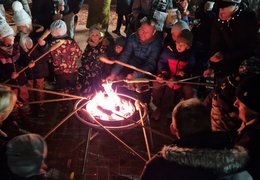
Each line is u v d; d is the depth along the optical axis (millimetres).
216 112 3779
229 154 1930
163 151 2086
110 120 3658
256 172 2254
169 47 4844
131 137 4883
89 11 8586
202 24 5613
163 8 6312
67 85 5363
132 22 6770
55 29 4918
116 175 4133
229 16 4480
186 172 1970
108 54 5227
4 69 4664
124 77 5152
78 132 4953
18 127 4844
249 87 2504
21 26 4949
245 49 4500
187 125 2102
